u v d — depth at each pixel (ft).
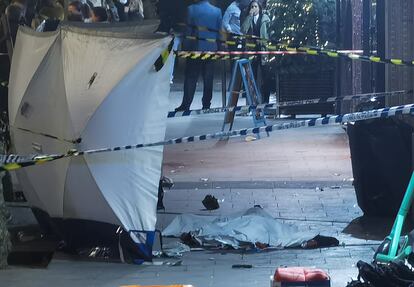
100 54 77.56
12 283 73.67
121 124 76.13
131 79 75.56
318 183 112.16
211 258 80.18
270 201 103.09
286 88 170.71
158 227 91.66
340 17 162.81
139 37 76.33
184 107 177.88
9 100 87.92
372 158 93.35
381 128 92.94
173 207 100.73
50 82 79.92
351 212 97.40
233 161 128.06
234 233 84.69
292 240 83.82
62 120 77.51
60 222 81.51
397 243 71.26
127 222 78.18
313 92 169.37
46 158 67.46
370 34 136.05
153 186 78.43
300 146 139.13
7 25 125.08
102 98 75.61
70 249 81.66
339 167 122.01
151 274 75.36
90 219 79.36
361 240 85.92
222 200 104.17
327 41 169.99
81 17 126.82
